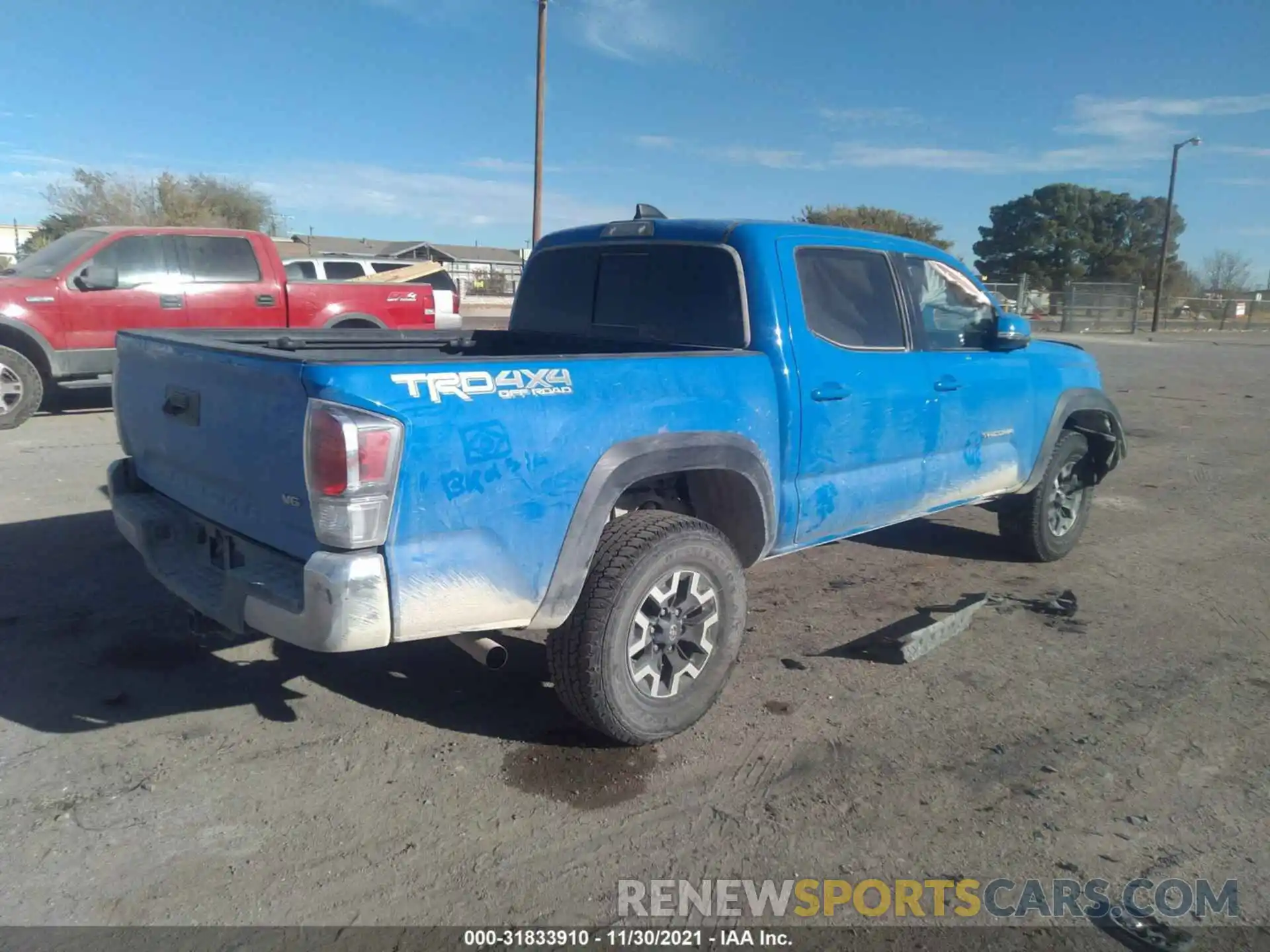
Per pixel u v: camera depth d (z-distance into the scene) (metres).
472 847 3.07
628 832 3.18
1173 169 38.62
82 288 9.84
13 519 6.38
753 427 4.00
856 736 3.87
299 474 2.97
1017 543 6.18
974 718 4.05
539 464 3.24
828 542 4.62
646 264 4.57
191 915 2.72
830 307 4.45
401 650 4.57
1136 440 11.46
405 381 2.95
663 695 3.70
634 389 3.54
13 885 2.82
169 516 3.77
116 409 4.26
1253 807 3.42
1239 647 4.92
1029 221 60.91
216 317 10.58
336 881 2.88
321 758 3.58
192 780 3.40
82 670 4.22
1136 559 6.46
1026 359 5.65
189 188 54.94
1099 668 4.61
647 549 3.51
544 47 23.67
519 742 3.75
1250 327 42.69
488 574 3.15
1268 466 9.96
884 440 4.68
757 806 3.35
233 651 4.48
